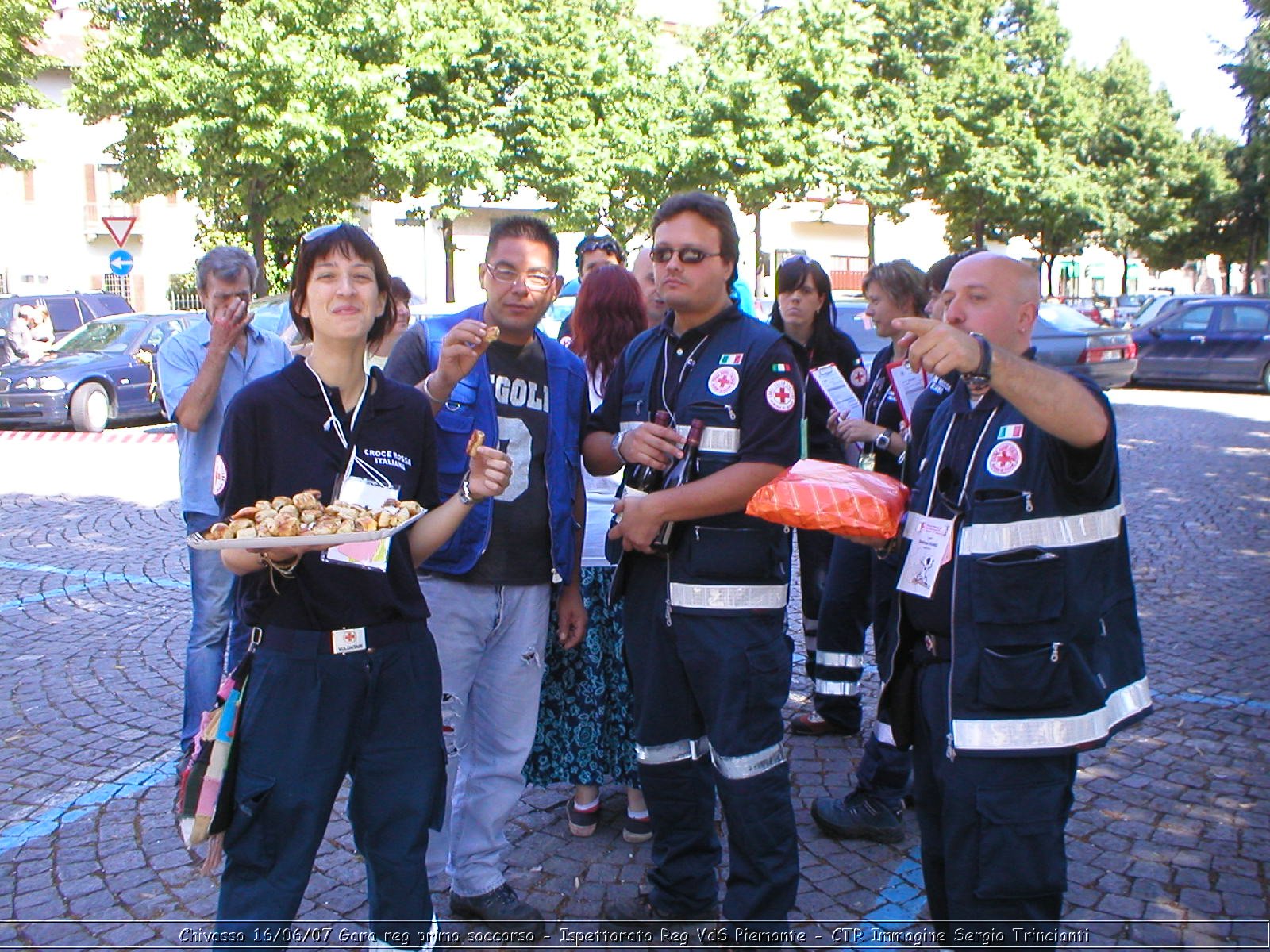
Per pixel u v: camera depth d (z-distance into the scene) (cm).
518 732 321
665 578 296
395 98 1530
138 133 1541
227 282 394
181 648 574
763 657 288
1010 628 231
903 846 373
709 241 287
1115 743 449
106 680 527
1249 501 960
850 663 453
